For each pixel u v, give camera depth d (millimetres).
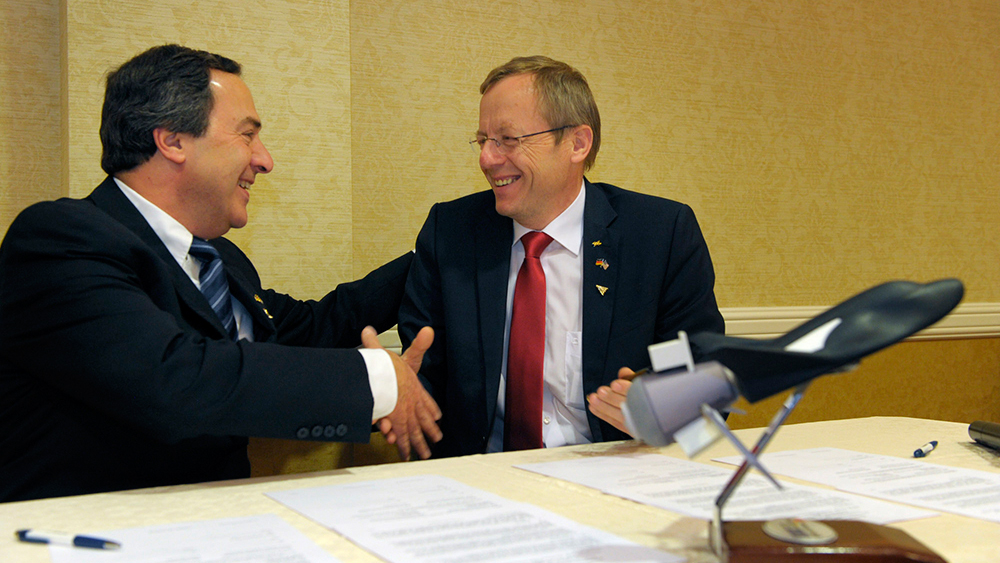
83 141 1784
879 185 2926
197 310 1301
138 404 1039
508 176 1707
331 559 670
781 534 650
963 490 905
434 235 1852
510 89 1694
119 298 1104
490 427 1673
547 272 1761
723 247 2656
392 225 2205
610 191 1884
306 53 1980
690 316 1730
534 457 1181
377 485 971
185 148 1414
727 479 979
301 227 1987
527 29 2354
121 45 1804
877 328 606
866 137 2895
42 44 1911
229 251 1764
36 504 892
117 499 916
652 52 2529
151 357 1050
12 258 1161
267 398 1073
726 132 2652
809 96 2791
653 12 2527
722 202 2652
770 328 2691
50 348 1087
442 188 2262
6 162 1879
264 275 1951
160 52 1430
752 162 2697
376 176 2180
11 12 1876
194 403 1041
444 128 2258
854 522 688
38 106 1908
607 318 1674
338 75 2020
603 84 2457
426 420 1300
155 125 1386
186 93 1403
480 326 1723
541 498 901
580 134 1741
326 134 2008
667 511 830
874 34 2898
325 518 805
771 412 2691
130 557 683
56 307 1097
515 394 1684
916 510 823
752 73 2691
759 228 2715
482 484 982
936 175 3031
